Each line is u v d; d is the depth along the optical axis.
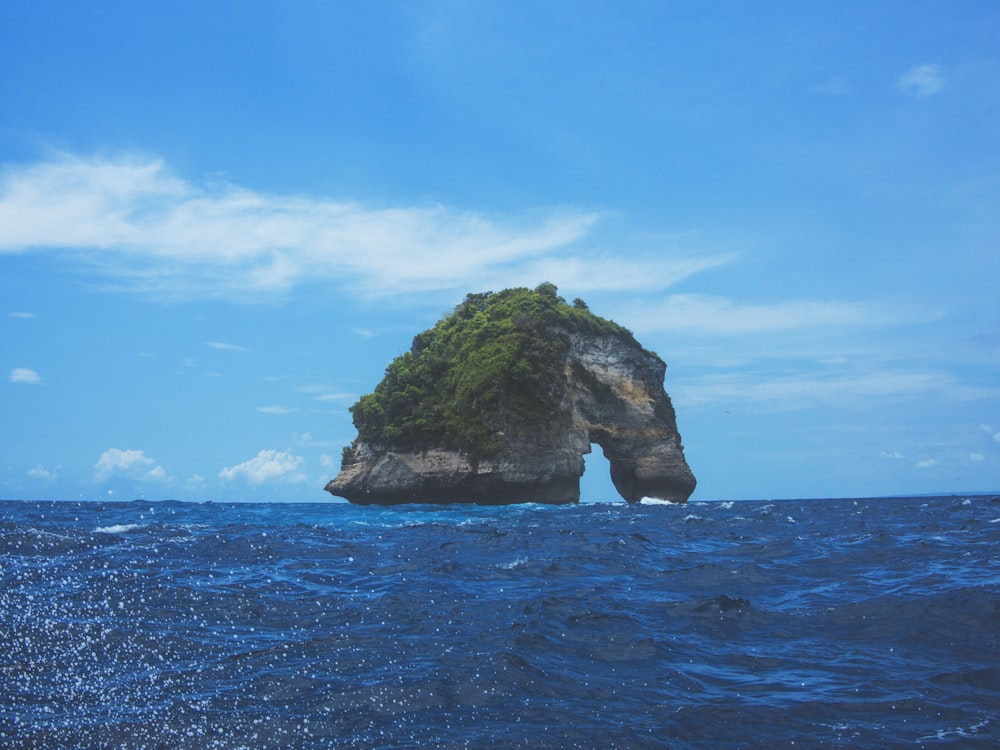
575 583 16.64
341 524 35.66
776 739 7.97
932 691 9.43
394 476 69.19
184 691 9.05
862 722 8.45
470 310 82.50
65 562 17.14
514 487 66.25
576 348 74.56
